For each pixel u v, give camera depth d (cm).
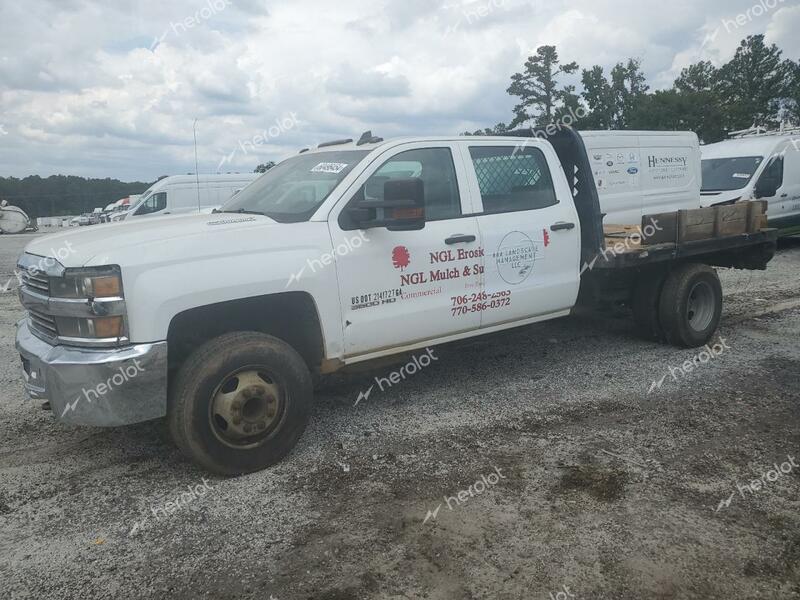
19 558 315
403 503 359
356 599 279
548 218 534
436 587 286
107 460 423
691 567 295
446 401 519
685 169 980
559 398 518
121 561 312
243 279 379
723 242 649
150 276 353
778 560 300
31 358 375
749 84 4506
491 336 526
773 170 1268
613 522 334
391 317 446
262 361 389
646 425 458
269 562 308
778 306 830
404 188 397
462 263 479
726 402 497
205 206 1894
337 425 474
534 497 361
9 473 407
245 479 391
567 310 564
